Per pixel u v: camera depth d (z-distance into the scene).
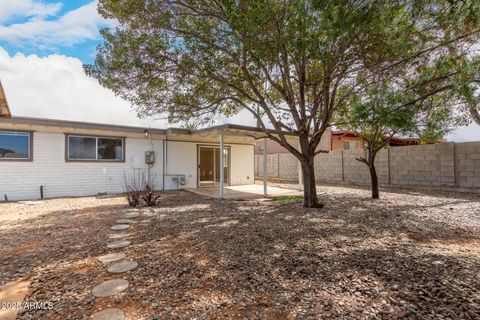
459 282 2.90
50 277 3.19
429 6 3.22
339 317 2.35
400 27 3.54
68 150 10.39
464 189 9.70
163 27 5.41
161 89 6.44
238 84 6.52
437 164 10.45
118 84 5.96
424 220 5.81
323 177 15.00
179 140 13.10
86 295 2.76
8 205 8.30
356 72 5.28
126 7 5.11
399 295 2.68
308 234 4.80
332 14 3.43
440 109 5.16
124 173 11.61
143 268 3.42
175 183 12.92
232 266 3.44
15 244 4.44
